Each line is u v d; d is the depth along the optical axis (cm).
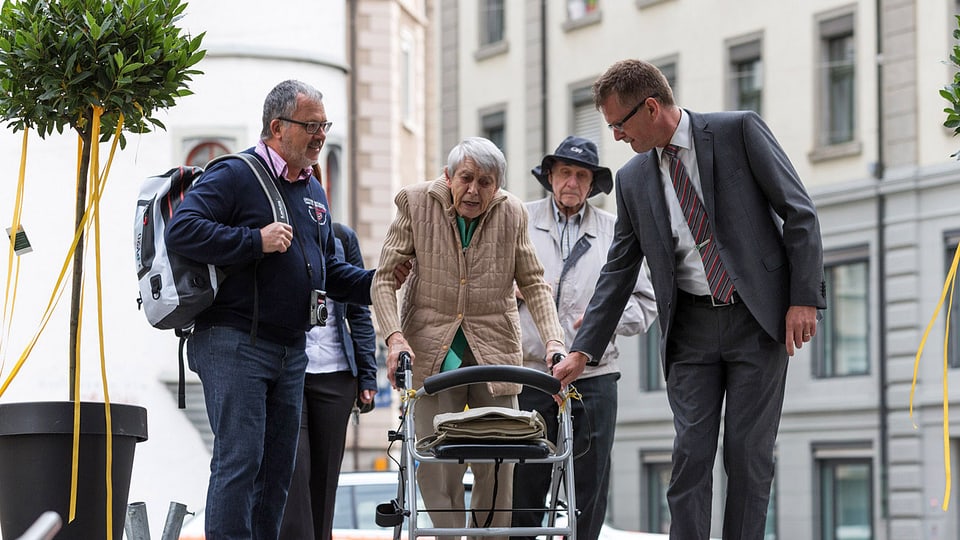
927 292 3525
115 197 2477
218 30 2655
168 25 806
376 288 859
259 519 805
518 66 4312
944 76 3488
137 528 858
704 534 802
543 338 870
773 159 782
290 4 2738
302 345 804
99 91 793
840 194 3678
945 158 3488
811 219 773
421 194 872
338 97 2856
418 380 870
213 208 770
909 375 3547
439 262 866
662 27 4000
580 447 958
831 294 3719
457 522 896
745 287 784
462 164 850
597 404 958
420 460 743
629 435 4047
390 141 4528
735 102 3875
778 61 3781
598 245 1006
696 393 804
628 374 4062
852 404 3653
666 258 802
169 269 757
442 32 4556
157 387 2397
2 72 784
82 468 755
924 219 3534
